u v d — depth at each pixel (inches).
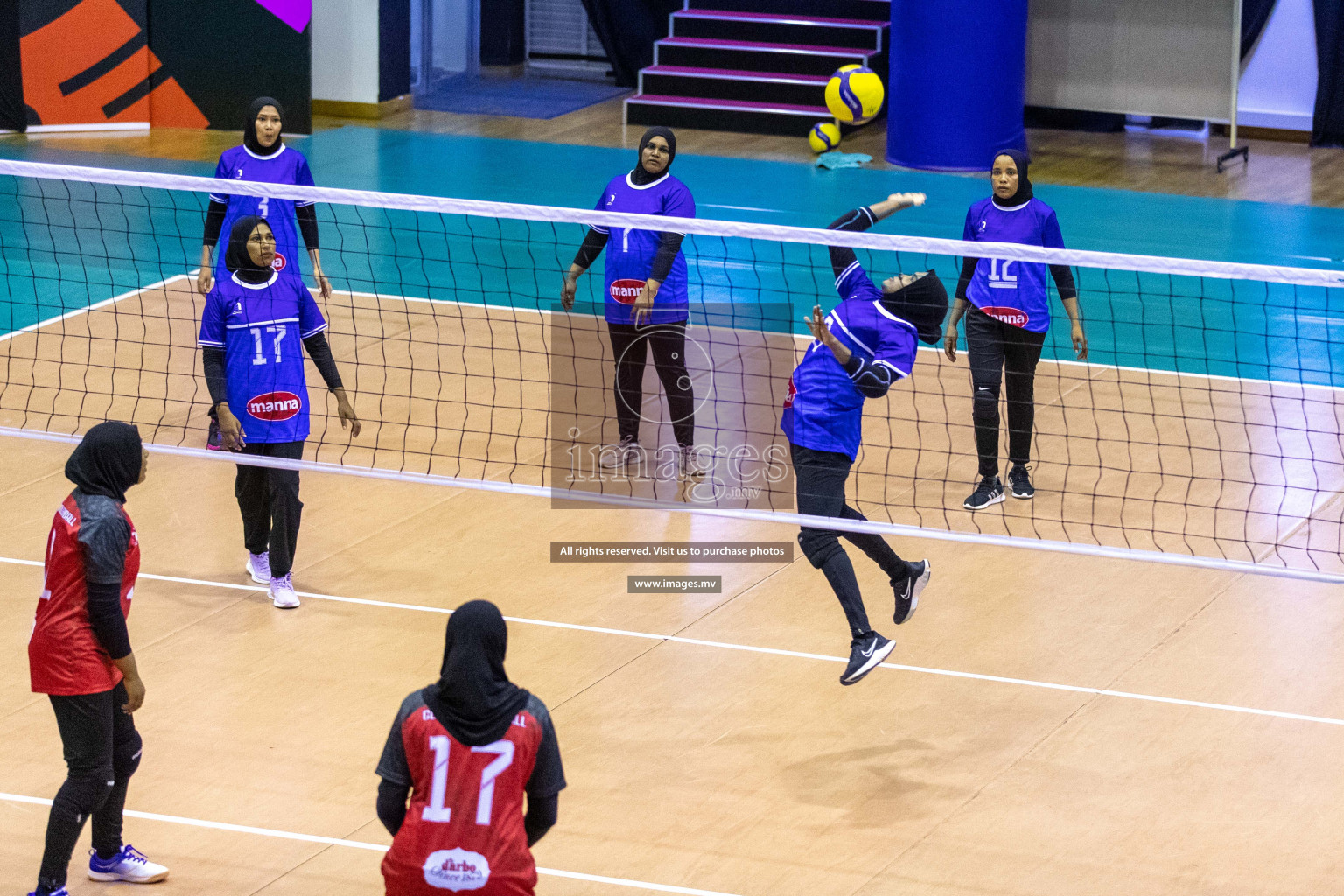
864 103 852.6
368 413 457.7
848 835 253.3
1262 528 379.9
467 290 585.0
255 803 259.9
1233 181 811.4
